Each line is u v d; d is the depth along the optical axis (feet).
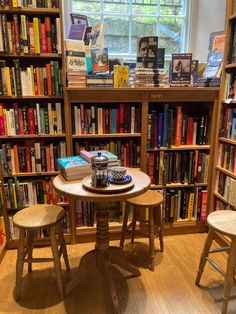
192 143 7.58
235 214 5.55
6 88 6.30
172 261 6.69
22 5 5.94
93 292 5.70
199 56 8.39
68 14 7.74
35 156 6.85
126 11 8.16
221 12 7.17
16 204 6.98
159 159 7.39
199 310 5.20
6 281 6.02
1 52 6.10
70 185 4.96
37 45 6.20
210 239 5.46
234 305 5.30
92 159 4.80
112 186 4.73
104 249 5.59
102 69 6.77
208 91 7.02
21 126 6.62
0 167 6.69
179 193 7.71
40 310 5.24
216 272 6.26
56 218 5.41
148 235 6.59
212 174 7.59
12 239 7.16
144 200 6.29
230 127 6.78
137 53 6.84
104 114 6.95
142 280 6.03
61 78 6.45
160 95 6.87
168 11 8.39
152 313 5.14
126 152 7.32
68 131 6.74
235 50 6.35
